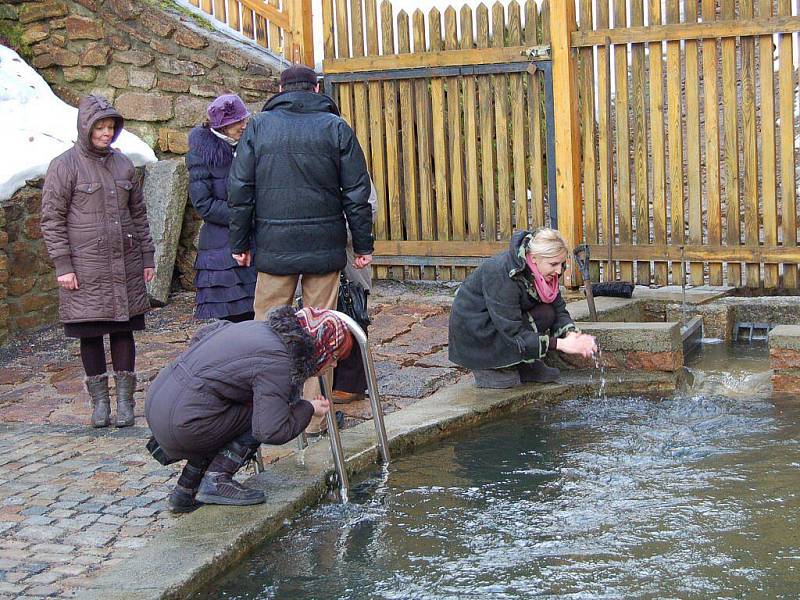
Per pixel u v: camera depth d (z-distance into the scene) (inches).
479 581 236.4
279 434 249.9
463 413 311.7
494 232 443.8
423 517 261.4
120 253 313.9
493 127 442.6
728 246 410.3
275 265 298.5
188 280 460.4
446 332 391.5
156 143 474.9
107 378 317.7
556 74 422.3
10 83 459.2
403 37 447.5
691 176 412.8
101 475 282.8
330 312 263.3
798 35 398.0
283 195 296.4
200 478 263.0
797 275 406.0
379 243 460.8
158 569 235.5
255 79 467.2
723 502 263.1
